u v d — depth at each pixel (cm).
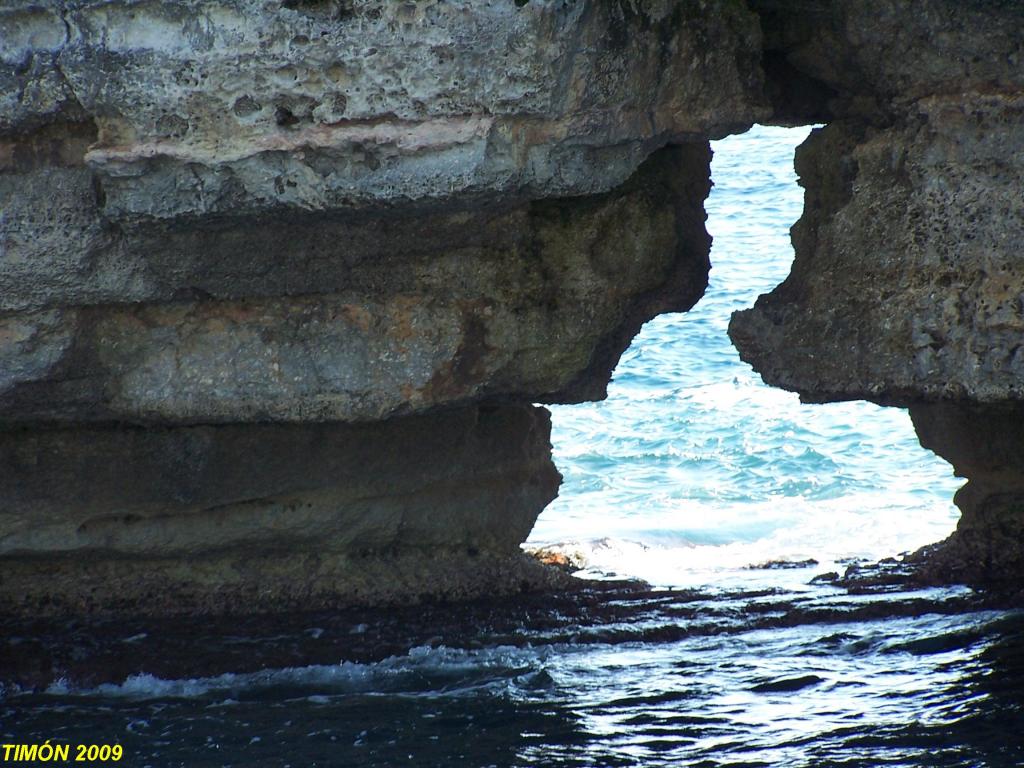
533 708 3291
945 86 3334
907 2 3303
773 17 3594
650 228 3700
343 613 3978
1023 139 3228
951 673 3409
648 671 3522
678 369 7862
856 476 6203
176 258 3303
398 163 3041
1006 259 3266
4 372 3344
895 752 2959
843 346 3528
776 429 6850
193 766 2992
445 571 4141
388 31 2945
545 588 4181
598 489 6131
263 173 3069
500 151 3025
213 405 3562
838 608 3928
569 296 3675
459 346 3603
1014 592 4012
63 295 3284
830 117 3922
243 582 3991
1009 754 2920
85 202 3197
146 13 2975
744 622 3859
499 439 4200
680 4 3156
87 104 3033
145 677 3550
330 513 3994
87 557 3884
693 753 2994
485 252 3594
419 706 3331
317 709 3325
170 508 3847
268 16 2953
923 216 3378
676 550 4966
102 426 3719
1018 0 3139
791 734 3080
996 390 3303
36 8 3003
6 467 3684
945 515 5509
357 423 3872
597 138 3084
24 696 3466
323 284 3509
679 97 3222
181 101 3014
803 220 3766
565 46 2948
